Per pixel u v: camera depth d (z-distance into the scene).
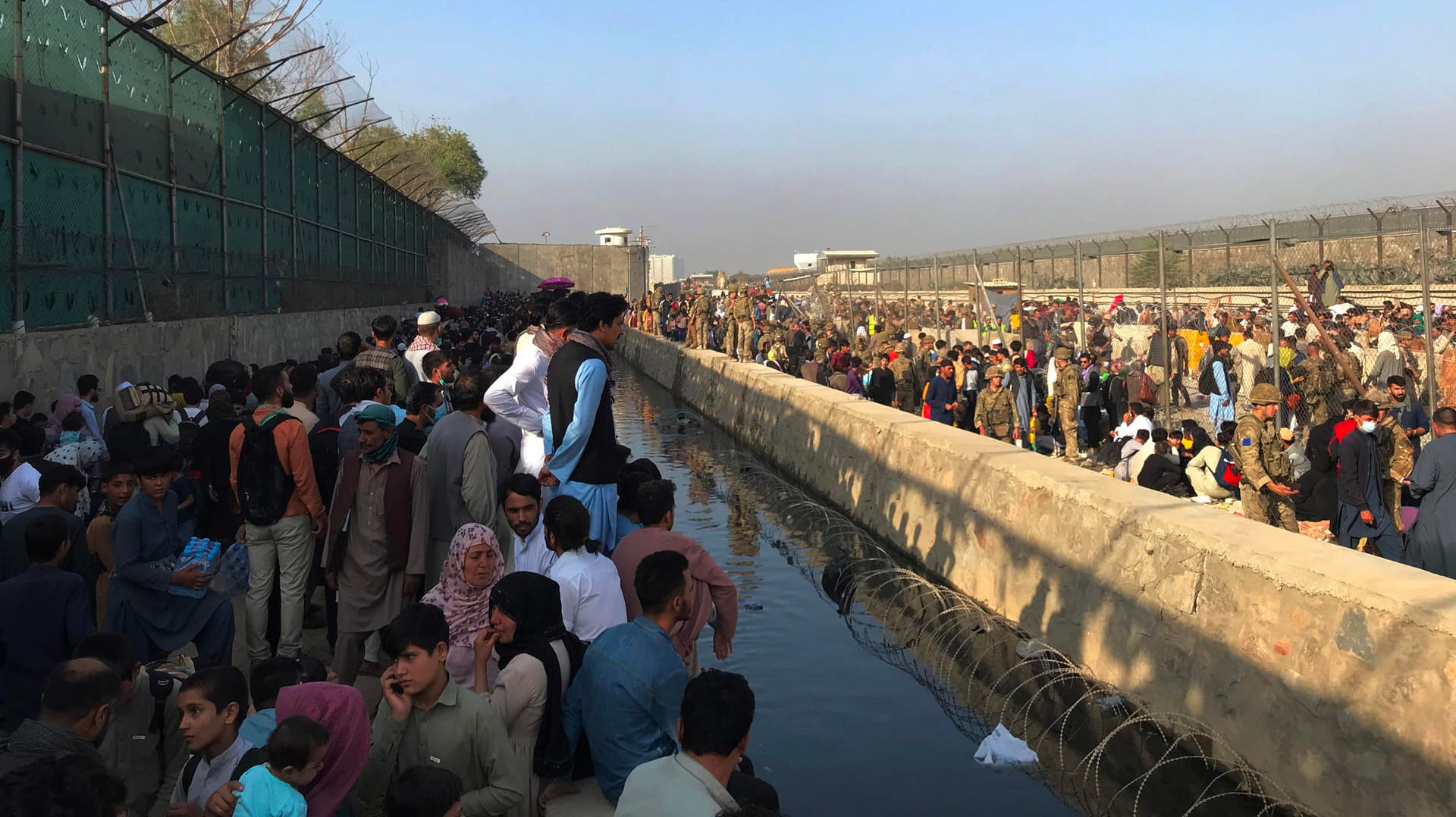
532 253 69.69
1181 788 5.90
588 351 5.49
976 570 9.24
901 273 30.23
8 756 3.30
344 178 27.42
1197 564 6.16
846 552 11.34
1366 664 4.86
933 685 7.56
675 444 20.56
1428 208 10.57
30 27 11.05
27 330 10.52
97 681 3.43
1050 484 8.09
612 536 5.68
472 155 75.25
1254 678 5.59
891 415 12.98
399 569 5.88
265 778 3.31
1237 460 9.53
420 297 39.94
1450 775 4.38
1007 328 22.20
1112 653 6.95
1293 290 11.32
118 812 2.45
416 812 3.15
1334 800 4.99
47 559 4.57
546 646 4.40
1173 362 17.20
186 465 7.14
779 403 17.66
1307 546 5.75
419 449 6.64
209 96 16.94
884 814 5.59
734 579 10.39
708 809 3.11
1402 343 11.99
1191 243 13.88
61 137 11.70
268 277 19.55
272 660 4.21
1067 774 6.09
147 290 13.76
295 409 7.13
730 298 27.56
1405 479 8.91
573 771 4.67
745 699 3.23
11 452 6.85
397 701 3.76
